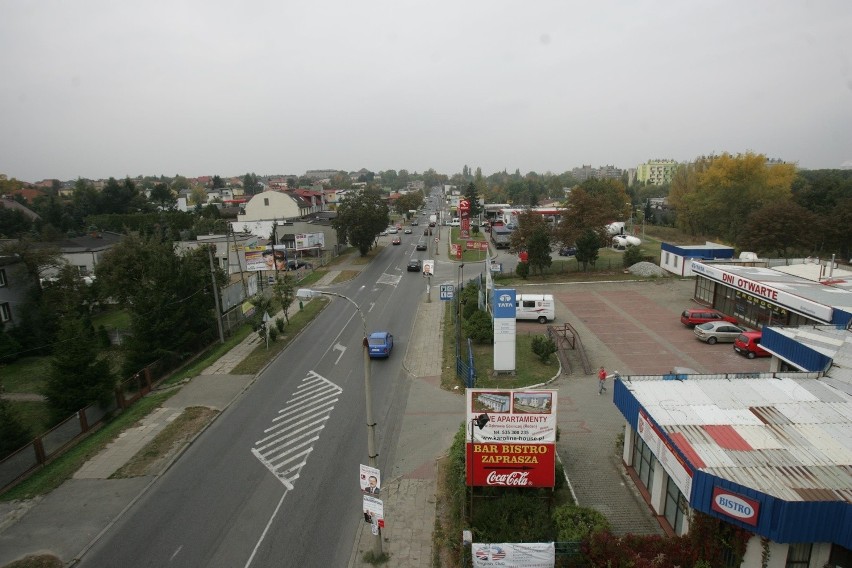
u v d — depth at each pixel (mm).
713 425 15445
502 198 185250
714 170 75062
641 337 34156
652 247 76125
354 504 17453
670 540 13625
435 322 39312
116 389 25812
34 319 37688
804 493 12156
